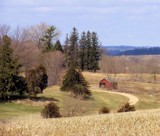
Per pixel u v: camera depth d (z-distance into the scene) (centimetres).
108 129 3631
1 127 3831
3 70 7238
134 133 3375
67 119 4528
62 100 7950
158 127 3688
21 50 14025
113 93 11562
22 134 3512
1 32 15088
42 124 4059
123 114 4991
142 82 16562
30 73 7769
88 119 4444
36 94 8019
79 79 9519
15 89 7400
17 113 6088
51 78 13000
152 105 10056
